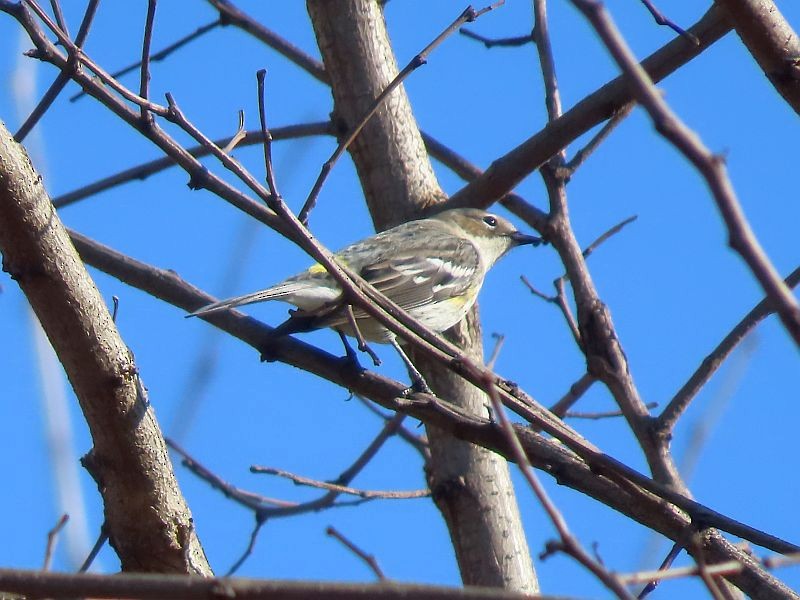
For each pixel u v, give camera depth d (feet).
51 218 30.32
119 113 29.25
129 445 31.53
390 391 36.63
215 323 39.68
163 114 28.68
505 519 41.24
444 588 18.79
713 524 28.68
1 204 29.60
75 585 19.80
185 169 29.58
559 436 29.91
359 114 46.34
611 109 40.45
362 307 28.81
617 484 30.58
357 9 46.44
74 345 30.76
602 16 16.49
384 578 27.20
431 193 46.26
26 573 19.98
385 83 46.39
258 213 29.40
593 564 18.52
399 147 46.29
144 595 19.74
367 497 42.52
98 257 40.93
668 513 30.37
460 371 29.14
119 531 32.53
